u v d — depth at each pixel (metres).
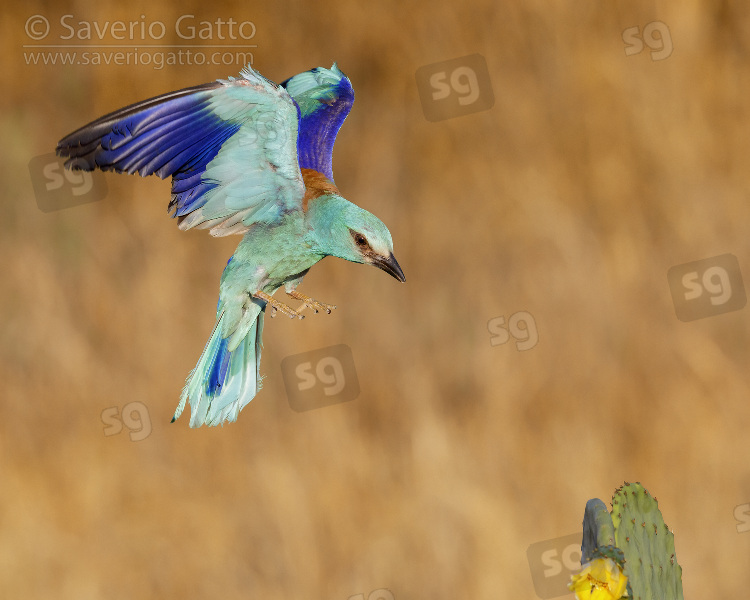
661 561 9.72
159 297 23.36
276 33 30.62
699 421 20.58
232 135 10.51
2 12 29.62
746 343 22.77
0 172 26.34
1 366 22.08
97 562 18.80
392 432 20.78
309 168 11.95
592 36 29.00
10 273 24.00
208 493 19.70
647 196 26.09
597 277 23.94
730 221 25.48
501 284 24.03
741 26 29.19
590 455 19.81
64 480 19.75
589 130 27.44
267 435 20.55
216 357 11.34
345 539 18.66
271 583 18.44
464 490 19.00
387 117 28.72
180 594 18.61
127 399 21.70
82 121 29.22
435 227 25.75
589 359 22.12
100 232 24.98
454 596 17.97
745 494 19.73
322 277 23.38
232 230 11.14
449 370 22.28
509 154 27.45
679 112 27.67
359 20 30.23
